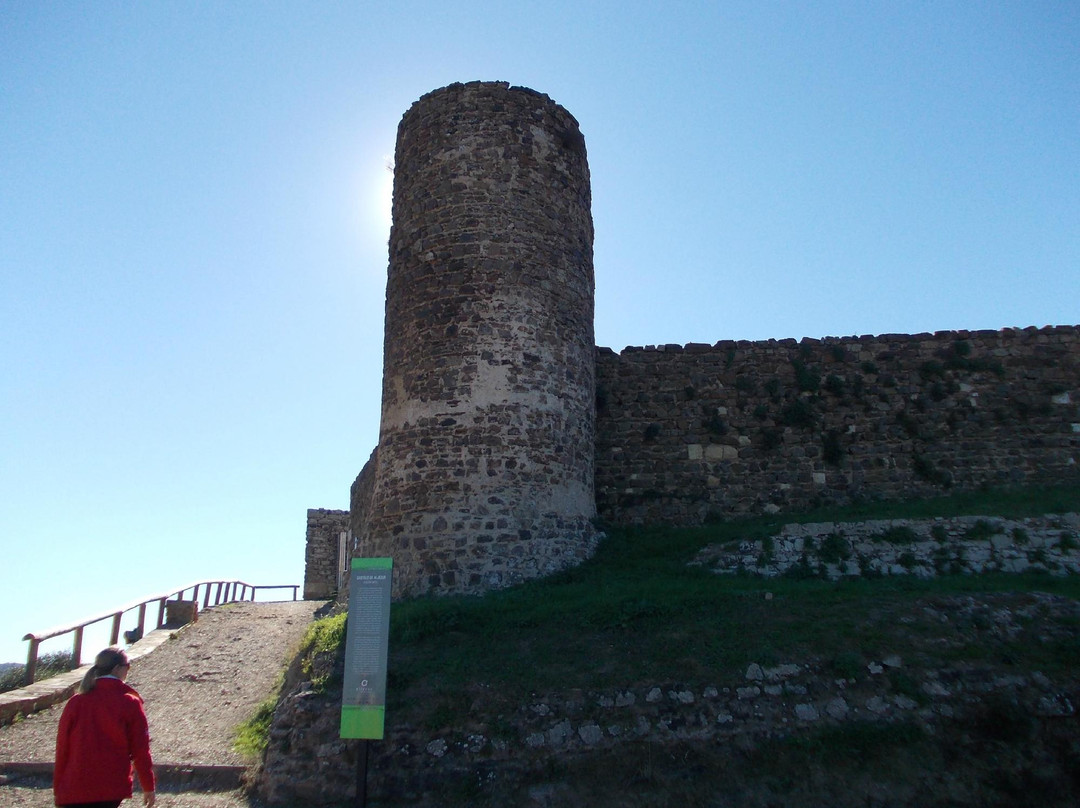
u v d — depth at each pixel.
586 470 15.38
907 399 18.70
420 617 11.56
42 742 10.73
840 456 18.36
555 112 16.56
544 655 10.52
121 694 6.78
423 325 14.87
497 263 14.91
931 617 10.95
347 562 25.27
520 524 13.73
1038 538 14.30
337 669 10.39
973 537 14.38
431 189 15.67
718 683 9.70
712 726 9.24
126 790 6.59
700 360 19.25
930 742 9.08
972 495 17.45
